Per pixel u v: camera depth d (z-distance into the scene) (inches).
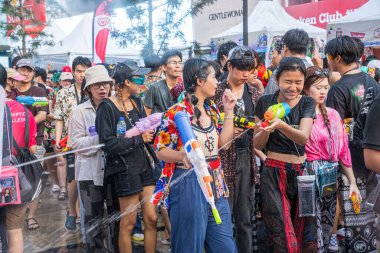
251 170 129.8
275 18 360.8
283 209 114.3
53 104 181.9
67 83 251.3
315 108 118.3
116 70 123.9
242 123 114.1
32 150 120.2
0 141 102.0
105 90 131.8
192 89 105.1
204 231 102.3
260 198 123.9
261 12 361.1
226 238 104.1
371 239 127.3
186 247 102.0
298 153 114.7
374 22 340.2
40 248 119.0
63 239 124.0
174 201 103.4
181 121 93.2
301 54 144.9
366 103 130.0
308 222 116.5
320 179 117.2
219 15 451.5
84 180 129.3
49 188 138.3
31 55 258.1
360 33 348.5
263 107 117.2
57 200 137.7
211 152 105.0
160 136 103.7
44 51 305.3
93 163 128.3
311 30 365.1
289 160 115.0
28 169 113.3
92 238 126.6
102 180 129.4
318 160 118.1
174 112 102.9
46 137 177.6
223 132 106.6
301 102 114.7
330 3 510.0
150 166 129.0
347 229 128.9
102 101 123.3
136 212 126.1
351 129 130.9
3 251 109.0
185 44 188.7
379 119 81.2
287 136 109.2
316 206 117.6
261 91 150.9
